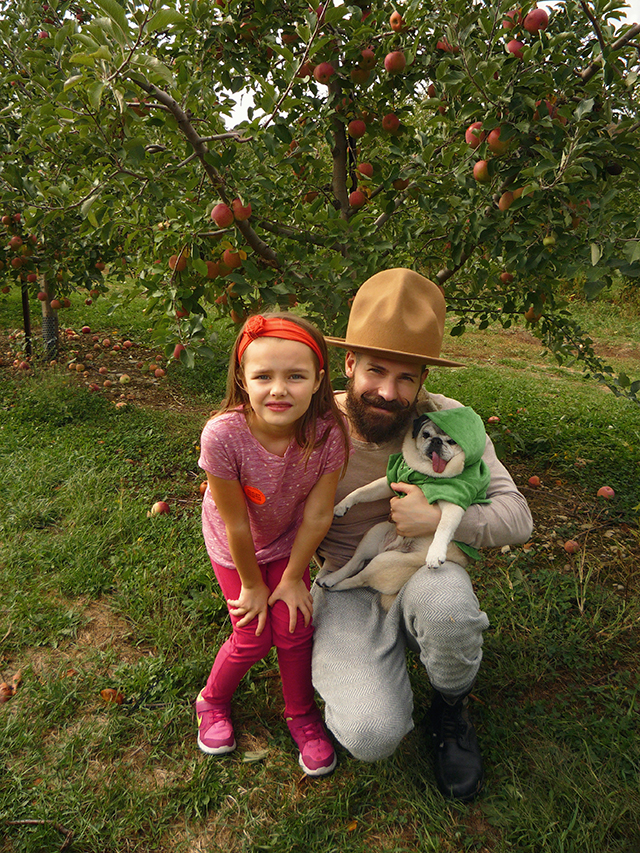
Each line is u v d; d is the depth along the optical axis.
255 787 1.97
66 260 5.27
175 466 4.29
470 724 2.09
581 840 1.79
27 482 3.68
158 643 2.51
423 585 1.78
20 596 2.70
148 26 2.26
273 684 2.40
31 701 2.20
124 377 6.10
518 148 3.00
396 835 1.86
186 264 3.11
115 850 1.76
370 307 1.88
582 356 4.55
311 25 2.93
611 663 2.63
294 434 1.78
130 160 2.65
